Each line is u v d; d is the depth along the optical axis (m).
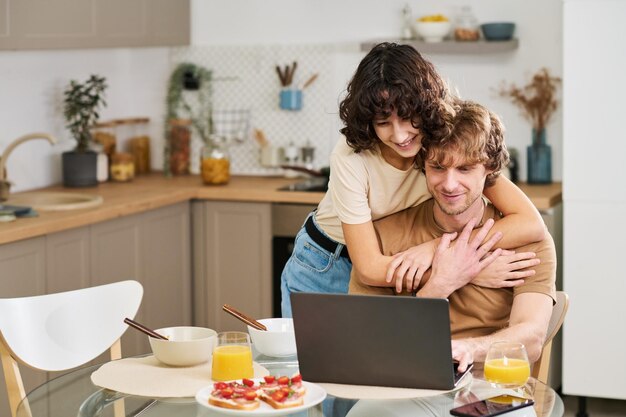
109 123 5.61
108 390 2.43
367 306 2.31
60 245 4.25
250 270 5.20
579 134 4.56
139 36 5.28
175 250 5.13
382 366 2.36
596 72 4.51
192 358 2.57
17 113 5.02
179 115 5.99
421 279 2.86
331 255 3.51
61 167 5.35
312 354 2.39
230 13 5.88
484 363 2.50
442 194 2.73
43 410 2.34
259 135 5.87
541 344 2.71
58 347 3.14
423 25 5.36
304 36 5.78
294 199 5.05
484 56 5.46
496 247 2.83
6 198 4.61
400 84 2.70
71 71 5.42
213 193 5.18
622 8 4.45
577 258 4.64
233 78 5.91
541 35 5.37
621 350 4.64
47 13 4.55
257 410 2.20
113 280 4.62
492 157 2.71
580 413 4.76
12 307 3.07
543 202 4.73
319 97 5.79
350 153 2.99
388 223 3.04
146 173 5.95
